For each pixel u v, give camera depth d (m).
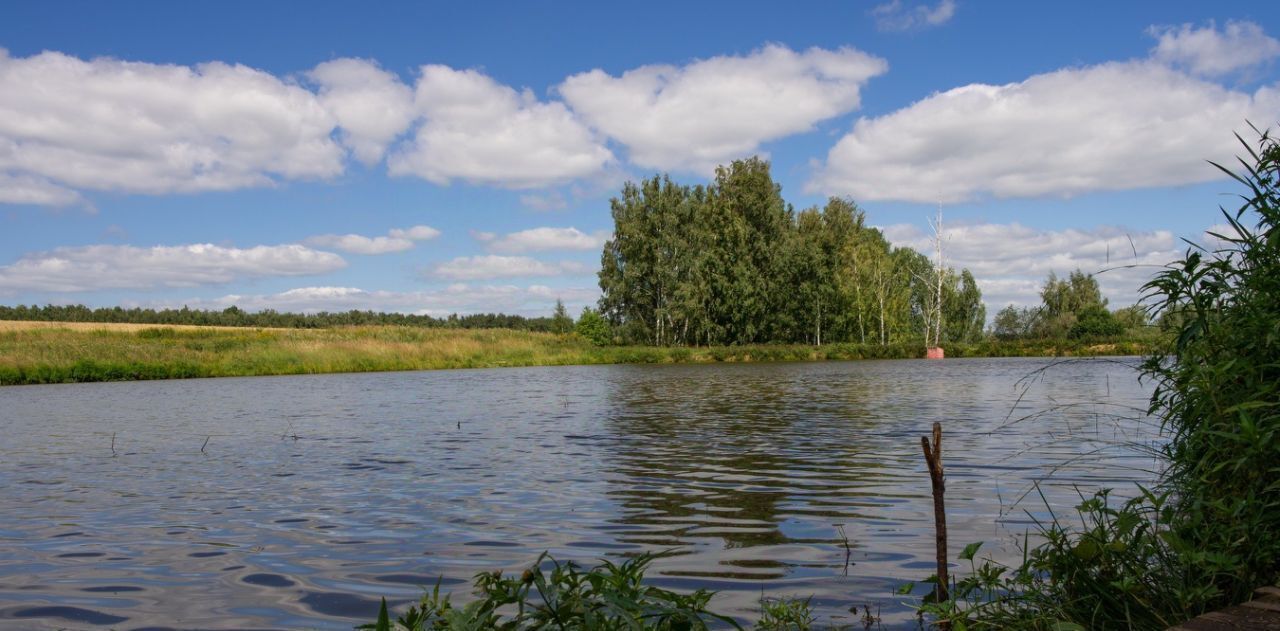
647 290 68.62
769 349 58.47
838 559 5.73
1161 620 3.62
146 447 12.74
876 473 9.28
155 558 6.08
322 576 5.56
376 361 45.69
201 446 12.78
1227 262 4.47
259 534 6.79
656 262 67.38
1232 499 4.04
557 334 69.31
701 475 9.37
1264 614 3.30
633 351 57.97
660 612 3.18
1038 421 14.30
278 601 5.05
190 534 6.82
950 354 58.22
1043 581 4.63
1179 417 4.71
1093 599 3.93
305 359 43.16
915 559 5.68
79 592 5.27
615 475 9.47
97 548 6.39
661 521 7.05
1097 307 56.41
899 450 11.11
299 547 6.35
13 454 12.09
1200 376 4.29
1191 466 4.55
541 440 12.96
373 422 16.27
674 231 67.56
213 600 5.08
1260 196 4.38
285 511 7.71
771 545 6.16
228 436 14.08
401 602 5.00
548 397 23.08
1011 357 56.09
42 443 13.38
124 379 36.88
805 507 7.52
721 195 67.81
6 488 9.14
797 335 68.12
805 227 73.56
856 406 18.41
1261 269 4.32
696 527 6.81
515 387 28.52
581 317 67.62
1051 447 10.88
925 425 14.20
